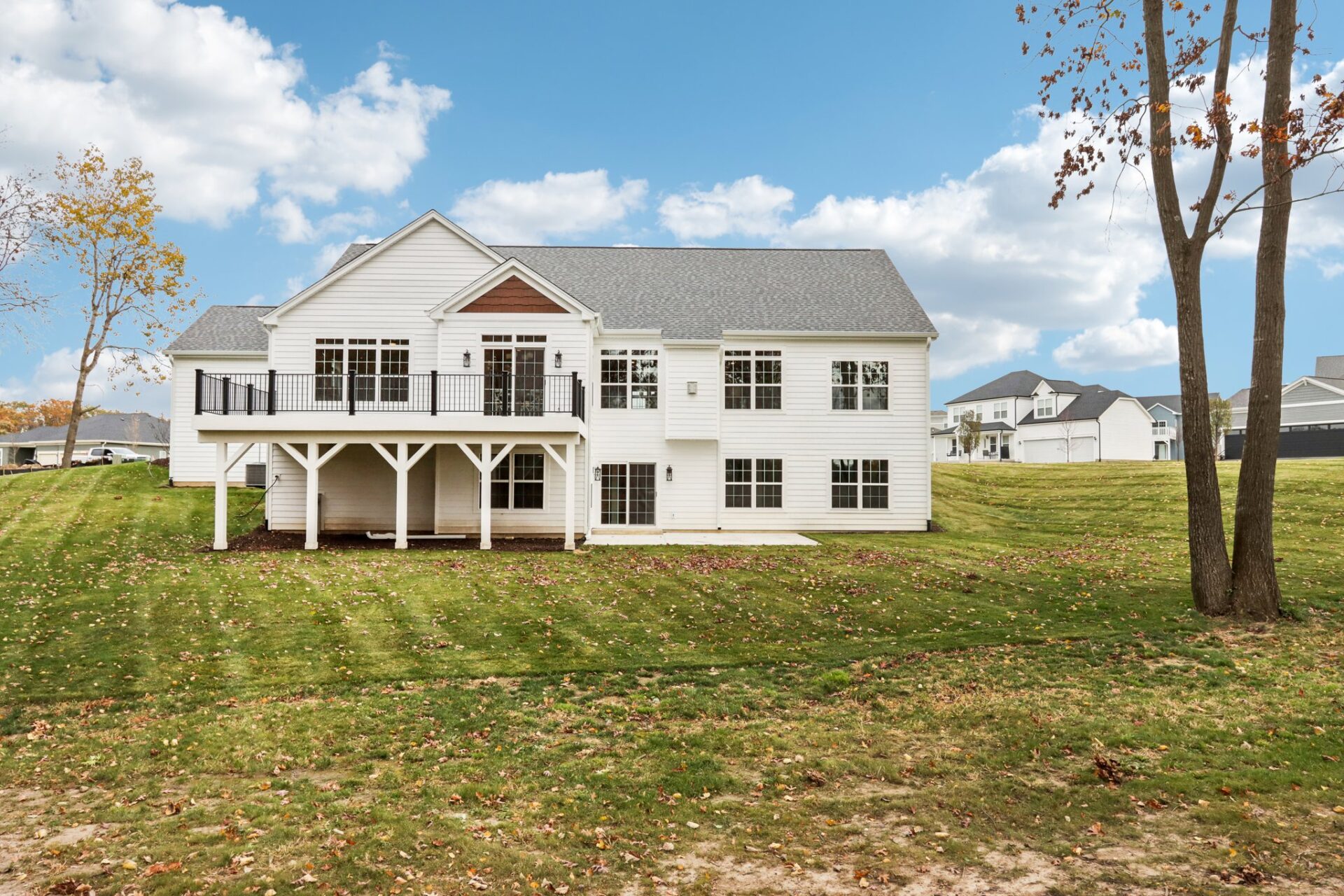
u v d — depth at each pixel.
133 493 23.59
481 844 5.13
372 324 19.81
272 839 5.18
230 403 18.69
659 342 22.22
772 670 9.48
